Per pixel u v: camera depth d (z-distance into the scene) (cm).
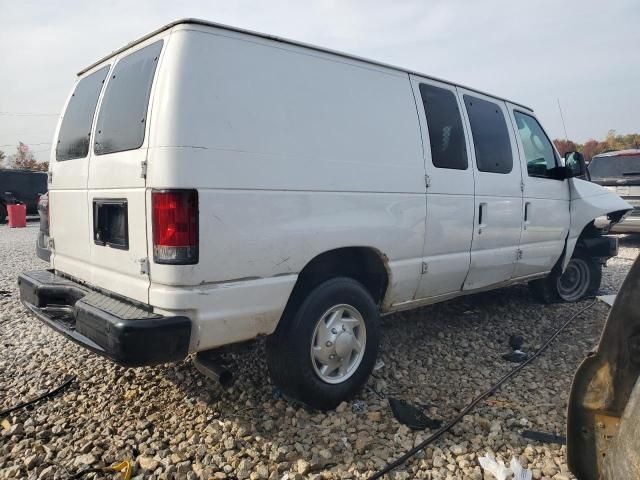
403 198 387
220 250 287
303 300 334
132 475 279
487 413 345
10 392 378
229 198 289
